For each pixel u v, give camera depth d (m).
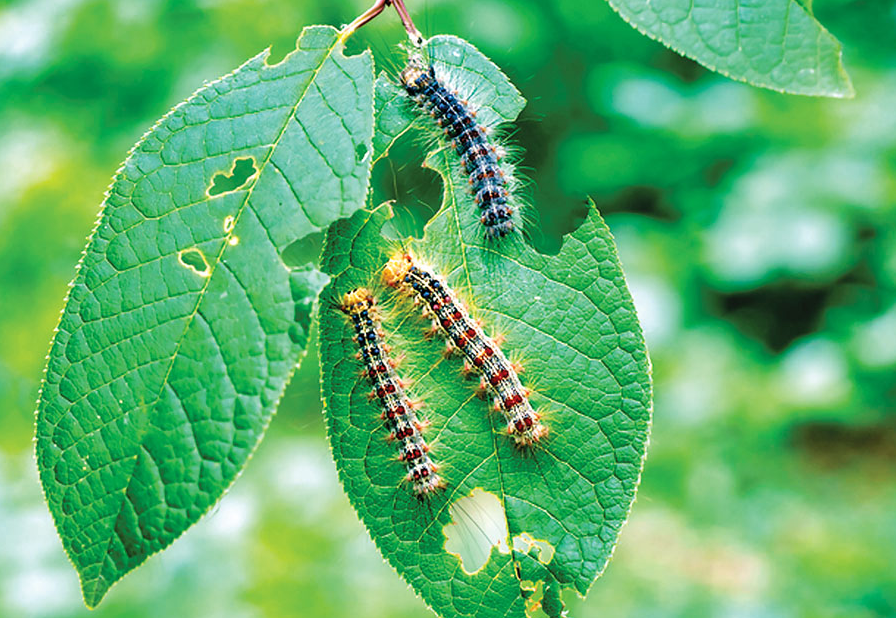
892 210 0.85
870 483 0.89
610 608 0.71
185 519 0.34
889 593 0.72
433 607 0.37
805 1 0.34
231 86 0.36
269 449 0.66
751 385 0.86
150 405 0.34
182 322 0.35
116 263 0.35
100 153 0.70
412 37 0.37
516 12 0.85
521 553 0.37
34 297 0.66
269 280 0.35
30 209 0.66
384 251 0.38
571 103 0.92
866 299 0.92
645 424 0.36
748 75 0.34
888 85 0.88
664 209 0.96
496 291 0.37
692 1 0.34
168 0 0.72
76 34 0.70
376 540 0.37
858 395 0.87
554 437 0.36
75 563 0.34
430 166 0.38
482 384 0.37
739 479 0.84
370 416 0.37
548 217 0.87
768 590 0.72
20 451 0.65
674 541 0.77
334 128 0.35
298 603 0.57
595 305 0.36
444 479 0.37
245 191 0.35
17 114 0.72
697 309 0.90
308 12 0.72
